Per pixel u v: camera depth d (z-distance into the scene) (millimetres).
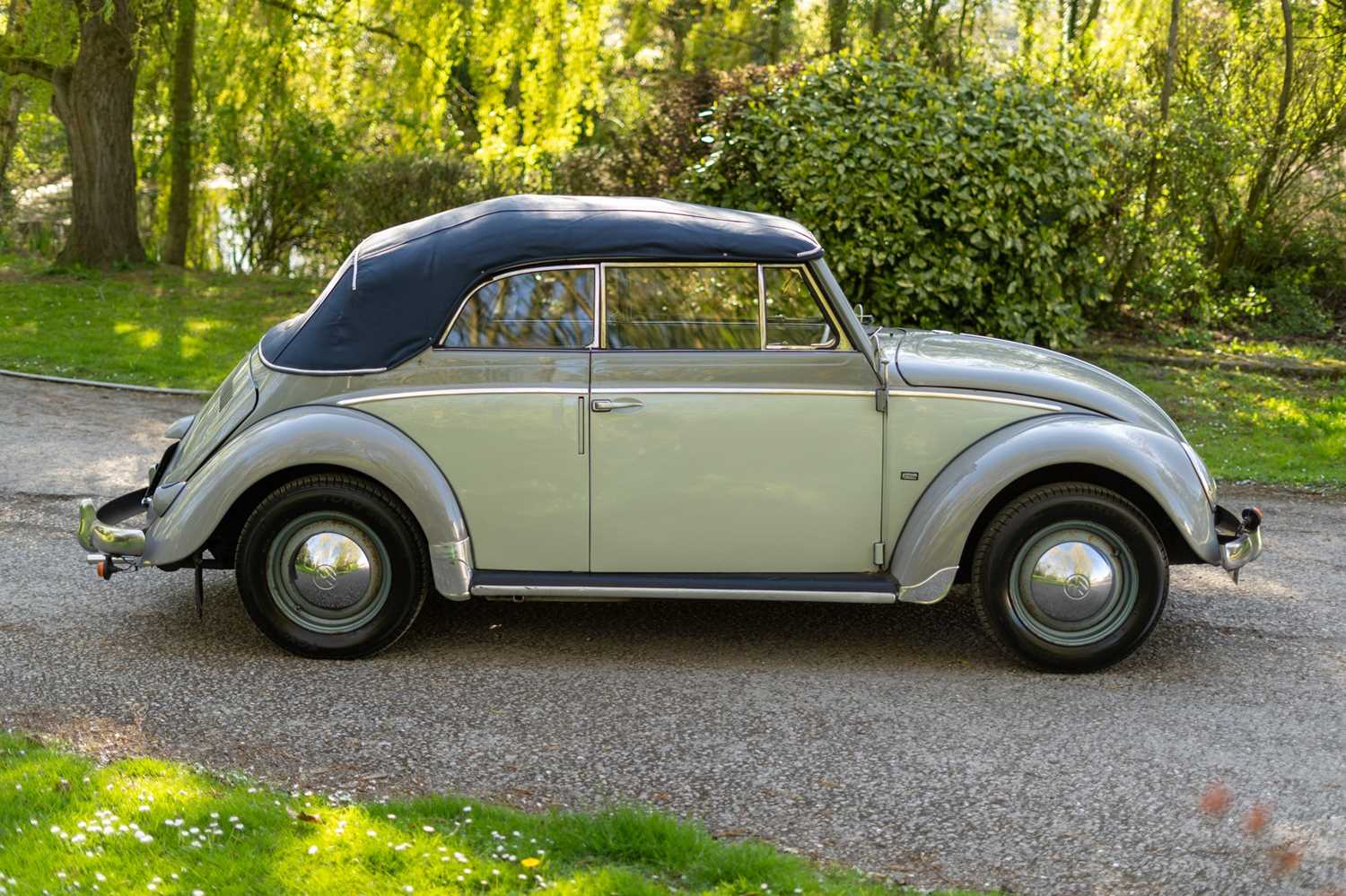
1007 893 3309
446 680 4762
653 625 5438
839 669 4945
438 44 17297
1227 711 4559
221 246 22156
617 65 21297
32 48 16297
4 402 9727
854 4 17469
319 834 3346
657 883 3211
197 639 5156
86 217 17047
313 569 4848
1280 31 15250
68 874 3041
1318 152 15070
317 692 4617
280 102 19281
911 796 3863
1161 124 12953
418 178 16062
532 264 4801
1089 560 4785
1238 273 15383
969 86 11023
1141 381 11359
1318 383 11664
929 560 4734
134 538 4867
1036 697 4676
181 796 3539
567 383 4758
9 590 5688
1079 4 16844
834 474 4797
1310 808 3803
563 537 4836
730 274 4773
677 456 4773
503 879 3137
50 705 4426
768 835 3611
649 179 13383
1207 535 4762
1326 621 5625
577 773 3992
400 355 4793
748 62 21250
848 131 10547
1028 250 10758
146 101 20719
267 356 4980
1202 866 3457
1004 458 4691
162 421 9289
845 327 4770
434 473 4762
